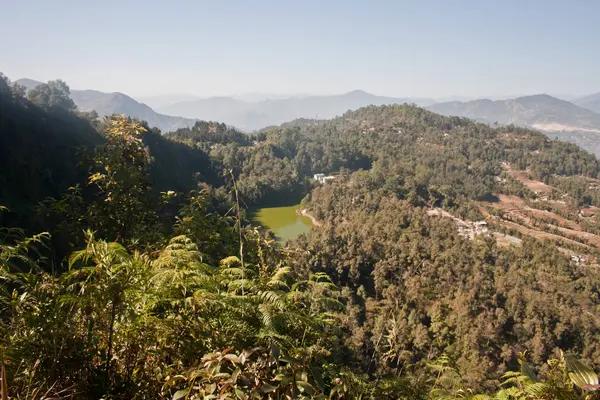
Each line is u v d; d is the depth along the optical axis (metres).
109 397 2.14
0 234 2.71
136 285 2.48
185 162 92.38
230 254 5.25
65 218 5.54
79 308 2.43
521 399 2.12
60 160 52.28
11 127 49.34
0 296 2.20
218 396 1.68
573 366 1.97
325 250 45.22
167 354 2.40
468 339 27.14
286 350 2.16
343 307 2.94
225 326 2.32
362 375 2.88
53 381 2.09
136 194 5.66
